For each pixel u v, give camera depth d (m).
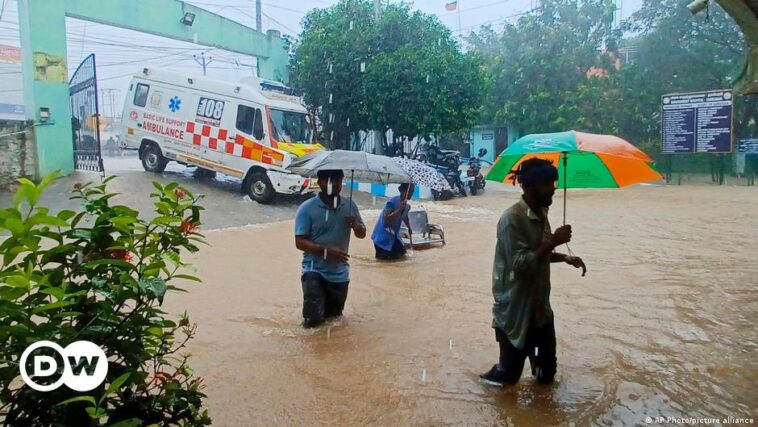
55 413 1.88
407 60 17.50
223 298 6.60
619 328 5.45
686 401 3.89
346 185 18.88
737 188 22.25
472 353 4.84
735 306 6.14
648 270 7.96
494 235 11.29
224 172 14.82
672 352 4.81
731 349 4.86
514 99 29.95
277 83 15.43
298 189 14.11
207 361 4.66
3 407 1.82
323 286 5.65
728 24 24.88
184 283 7.25
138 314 2.14
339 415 3.74
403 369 4.50
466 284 7.30
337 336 5.30
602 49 29.44
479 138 34.59
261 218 13.20
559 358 4.68
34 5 14.26
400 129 19.09
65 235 2.02
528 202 3.93
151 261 2.23
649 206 16.52
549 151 3.98
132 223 2.14
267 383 4.23
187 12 18.05
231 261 8.73
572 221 13.38
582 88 28.08
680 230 11.79
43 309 1.80
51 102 14.72
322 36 18.52
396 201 8.87
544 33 28.84
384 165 5.89
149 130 15.71
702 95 23.19
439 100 17.97
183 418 2.28
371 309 6.20
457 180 19.42
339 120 19.64
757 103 25.23
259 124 14.12
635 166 4.18
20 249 1.87
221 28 19.52
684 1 25.02
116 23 16.27
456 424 3.61
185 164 15.51
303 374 4.40
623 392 4.04
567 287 7.02
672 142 24.09
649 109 27.03
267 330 5.48
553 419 3.65
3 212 1.78
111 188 14.07
